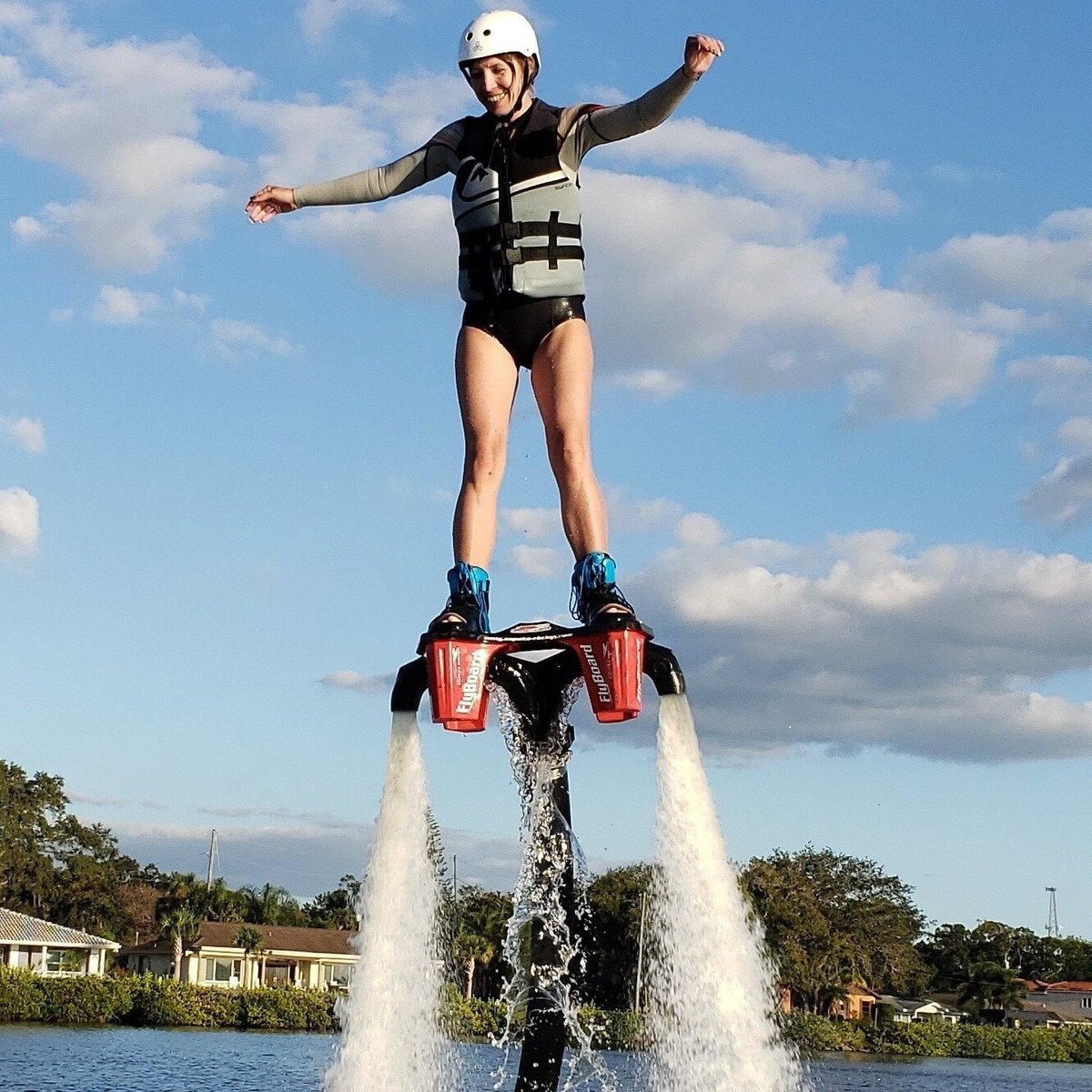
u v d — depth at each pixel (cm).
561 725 744
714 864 693
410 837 713
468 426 759
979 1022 12706
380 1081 688
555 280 755
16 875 10594
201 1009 7238
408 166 789
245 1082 3375
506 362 766
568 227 760
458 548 743
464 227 770
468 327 771
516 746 751
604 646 692
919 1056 9362
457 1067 759
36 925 8550
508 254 754
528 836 747
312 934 10075
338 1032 707
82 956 8731
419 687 729
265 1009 7331
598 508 738
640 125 736
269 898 11744
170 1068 3825
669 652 714
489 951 5534
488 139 764
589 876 769
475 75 759
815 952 8625
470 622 714
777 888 8606
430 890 716
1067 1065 9788
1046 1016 13212
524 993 746
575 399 746
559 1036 730
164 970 9506
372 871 714
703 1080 682
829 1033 8706
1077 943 16825
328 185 795
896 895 10031
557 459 745
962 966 15338
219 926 9756
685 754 700
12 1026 6506
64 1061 4119
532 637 709
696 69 702
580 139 757
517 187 757
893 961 9850
